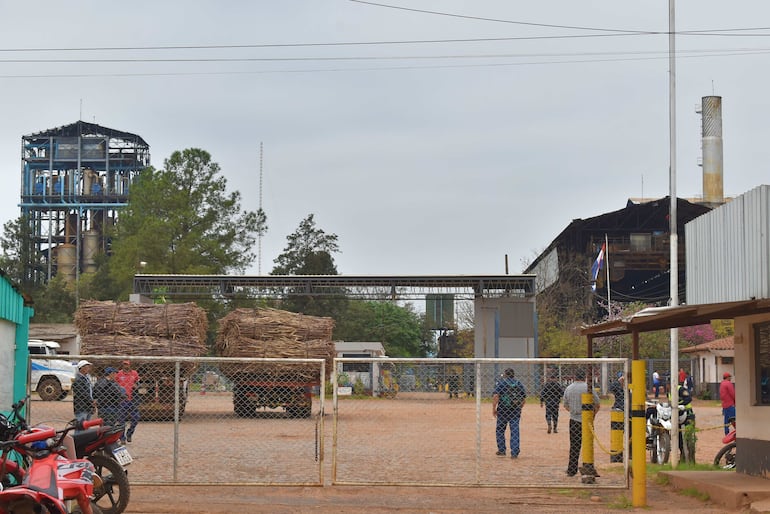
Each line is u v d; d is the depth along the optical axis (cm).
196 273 6444
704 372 5694
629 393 1623
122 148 11638
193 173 6888
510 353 5206
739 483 1462
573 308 6981
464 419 2912
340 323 8544
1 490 941
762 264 1441
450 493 1490
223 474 1659
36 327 5719
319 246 8650
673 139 2052
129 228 6881
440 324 9662
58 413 2661
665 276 7419
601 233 7319
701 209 7169
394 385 3488
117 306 3044
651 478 1717
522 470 1778
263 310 3228
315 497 1438
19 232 11138
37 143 11588
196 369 2977
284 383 3052
